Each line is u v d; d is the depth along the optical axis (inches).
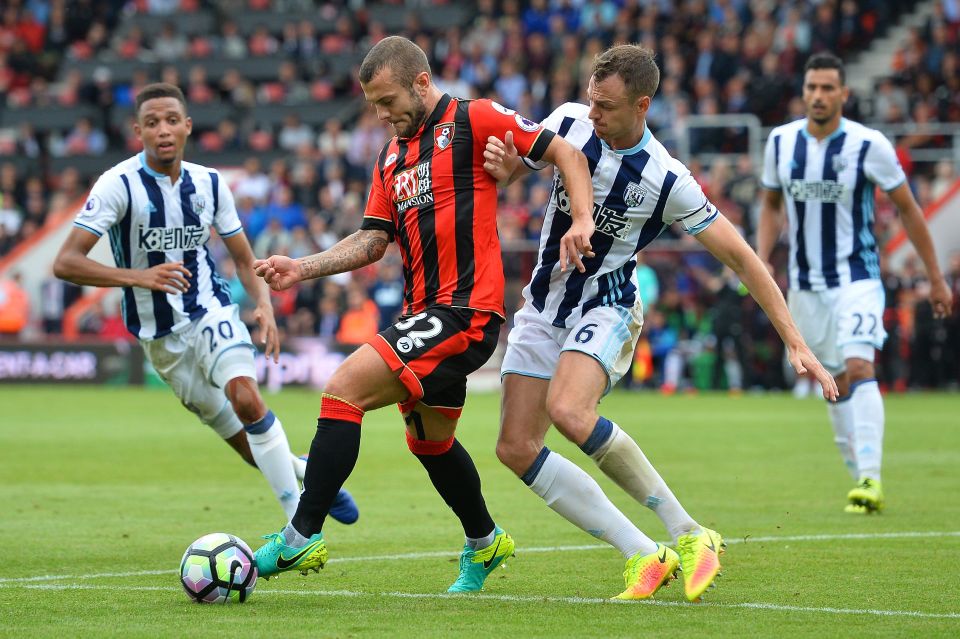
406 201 341.7
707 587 333.1
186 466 695.7
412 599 338.0
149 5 1899.6
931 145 1393.9
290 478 426.6
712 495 571.2
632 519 510.6
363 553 421.7
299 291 1369.3
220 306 444.5
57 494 581.0
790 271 556.7
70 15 1932.8
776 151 552.7
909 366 1263.5
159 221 439.5
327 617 309.7
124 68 1804.9
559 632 290.5
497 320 339.3
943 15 1536.7
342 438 322.3
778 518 500.1
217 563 328.8
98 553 419.8
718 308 1280.8
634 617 310.0
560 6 1675.7
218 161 1630.2
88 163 1685.5
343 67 1745.8
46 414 1040.8
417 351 326.6
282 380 1352.1
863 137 534.0
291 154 1612.9
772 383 1291.8
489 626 297.7
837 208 540.1
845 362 533.0
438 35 1733.5
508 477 642.2
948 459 713.6
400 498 567.5
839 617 310.0
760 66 1507.1
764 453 748.0
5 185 1646.2
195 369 443.2
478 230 337.1
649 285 1323.8
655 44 1555.1
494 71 1627.7
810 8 1556.3
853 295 535.5
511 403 347.6
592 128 348.8
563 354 341.4
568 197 335.0
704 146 1428.4
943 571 380.5
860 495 512.7
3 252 1592.0
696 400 1187.3
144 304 438.3
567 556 414.9
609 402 1162.6
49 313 1477.6
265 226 1434.5
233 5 1865.2
